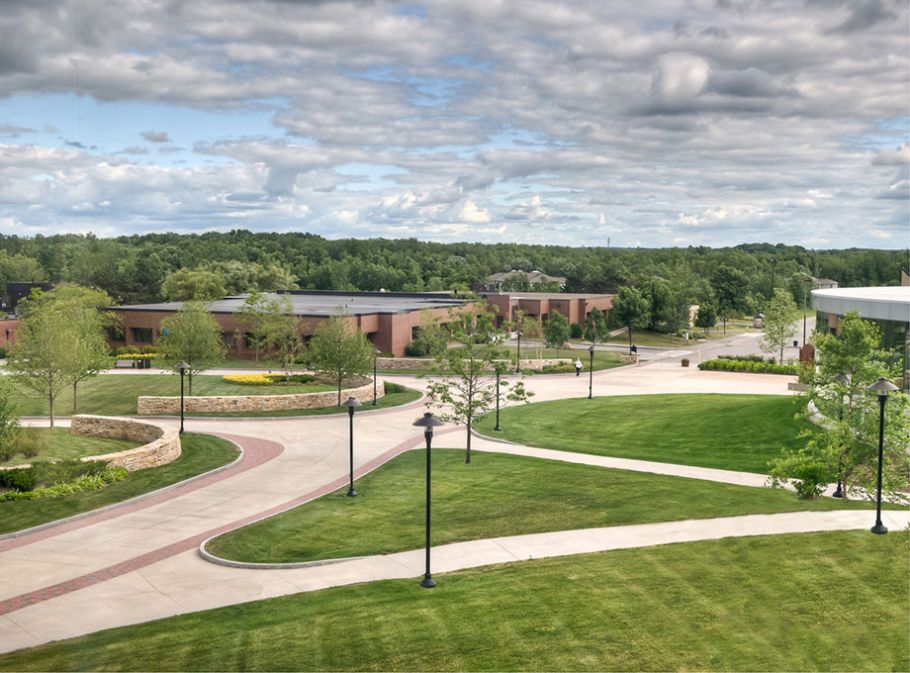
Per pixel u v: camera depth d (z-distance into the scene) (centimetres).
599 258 17688
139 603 1630
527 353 7538
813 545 1736
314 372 5506
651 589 1534
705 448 3225
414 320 7194
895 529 1875
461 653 1288
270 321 5878
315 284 12912
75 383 4000
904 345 2789
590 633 1342
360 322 6562
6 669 1155
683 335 9738
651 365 6888
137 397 4522
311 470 2977
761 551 1719
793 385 4819
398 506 2403
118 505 2444
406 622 1437
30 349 3547
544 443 3466
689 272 13212
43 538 2112
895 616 1366
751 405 3897
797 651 1259
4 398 2822
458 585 1656
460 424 3953
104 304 4350
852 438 2169
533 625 1387
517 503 2380
